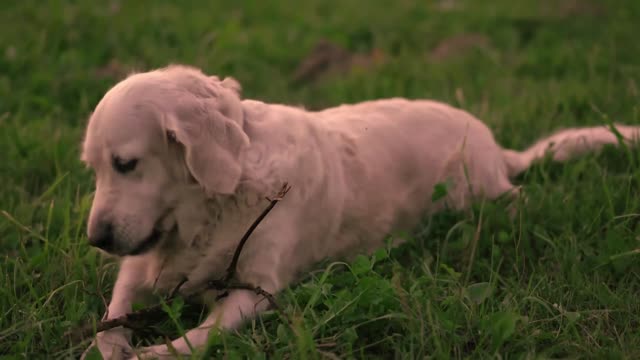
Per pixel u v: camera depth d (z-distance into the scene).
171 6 3.95
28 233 2.00
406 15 4.07
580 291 1.81
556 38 3.55
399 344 1.66
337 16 4.01
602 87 2.77
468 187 2.10
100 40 3.20
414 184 2.07
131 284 1.81
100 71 2.94
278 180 1.79
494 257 1.93
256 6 4.14
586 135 2.31
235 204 1.76
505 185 2.17
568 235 1.97
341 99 2.78
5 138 2.37
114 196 1.68
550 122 2.55
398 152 2.05
